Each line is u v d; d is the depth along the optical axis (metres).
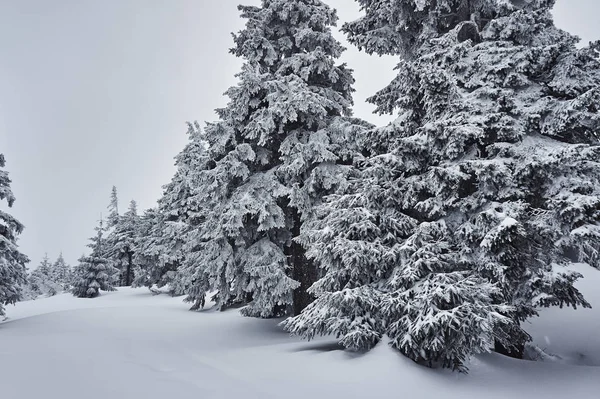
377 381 6.60
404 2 11.84
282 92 13.83
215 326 13.78
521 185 8.80
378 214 8.84
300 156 12.92
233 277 13.33
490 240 7.51
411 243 7.98
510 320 6.74
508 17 10.10
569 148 7.94
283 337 11.80
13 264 17.78
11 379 5.45
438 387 6.61
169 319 15.82
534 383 7.08
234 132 14.17
